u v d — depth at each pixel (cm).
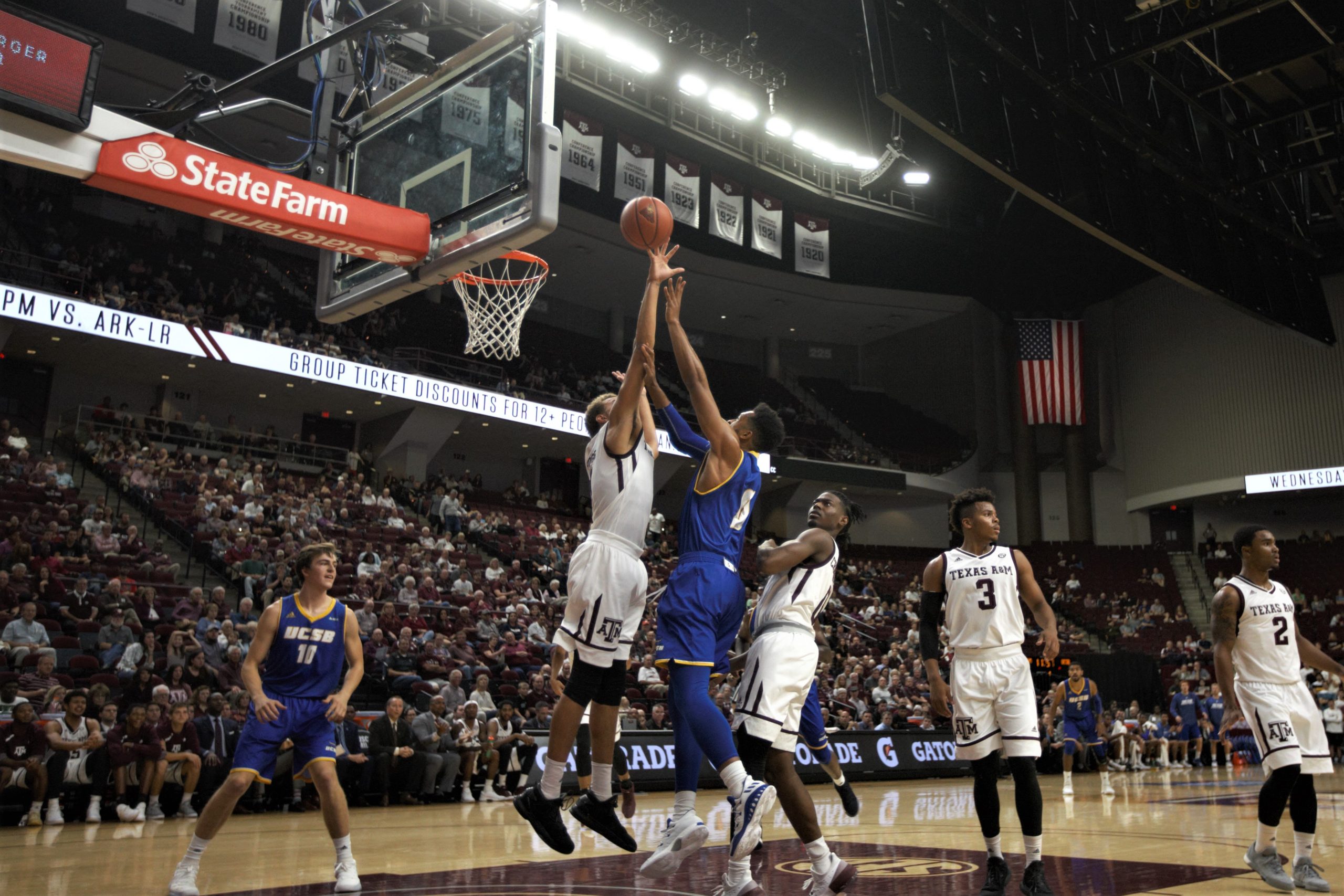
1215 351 2823
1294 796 414
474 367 2417
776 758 354
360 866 479
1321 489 2592
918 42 1252
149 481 1564
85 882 436
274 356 1822
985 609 395
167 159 570
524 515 2300
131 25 1742
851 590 2514
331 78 760
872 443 3084
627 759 1045
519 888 398
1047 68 1323
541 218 592
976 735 387
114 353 1822
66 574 1187
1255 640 436
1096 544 3016
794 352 3388
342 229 623
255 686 405
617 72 2350
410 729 961
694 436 396
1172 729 1830
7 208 1844
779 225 2750
